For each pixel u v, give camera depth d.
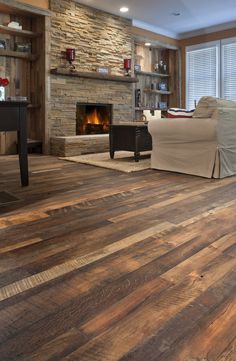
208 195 2.77
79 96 6.08
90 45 6.18
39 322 1.07
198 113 3.55
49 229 1.92
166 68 8.27
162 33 7.73
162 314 1.12
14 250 1.62
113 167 4.14
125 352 0.94
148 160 4.80
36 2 5.31
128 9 6.30
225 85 7.50
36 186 3.07
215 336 1.01
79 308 1.14
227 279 1.36
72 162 4.69
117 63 6.73
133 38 7.02
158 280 1.35
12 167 4.17
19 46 5.49
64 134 5.93
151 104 7.94
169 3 6.00
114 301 1.19
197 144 3.61
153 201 2.57
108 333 1.02
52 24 5.57
